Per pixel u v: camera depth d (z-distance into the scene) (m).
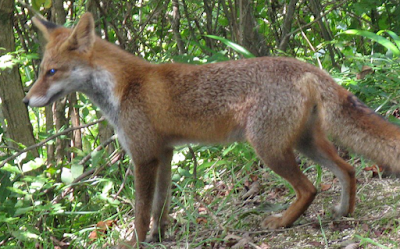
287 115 5.37
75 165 7.17
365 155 5.34
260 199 6.77
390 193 6.04
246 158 7.44
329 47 9.06
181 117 5.77
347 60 8.44
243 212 6.44
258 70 5.54
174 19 9.48
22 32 8.91
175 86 5.79
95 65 6.01
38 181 6.67
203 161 7.77
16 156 6.67
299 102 5.36
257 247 5.42
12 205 6.92
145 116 5.82
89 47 5.97
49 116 8.19
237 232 5.91
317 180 6.55
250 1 8.94
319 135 5.68
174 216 6.95
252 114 5.48
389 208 5.67
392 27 9.15
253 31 9.30
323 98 5.39
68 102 8.12
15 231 6.18
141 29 9.02
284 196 6.71
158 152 5.93
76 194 7.52
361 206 5.89
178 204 6.62
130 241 6.05
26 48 8.16
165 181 6.21
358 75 7.71
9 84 7.37
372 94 7.51
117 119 6.00
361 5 8.42
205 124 5.74
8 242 6.90
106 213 7.29
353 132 5.32
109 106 6.04
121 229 6.86
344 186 5.64
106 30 8.08
